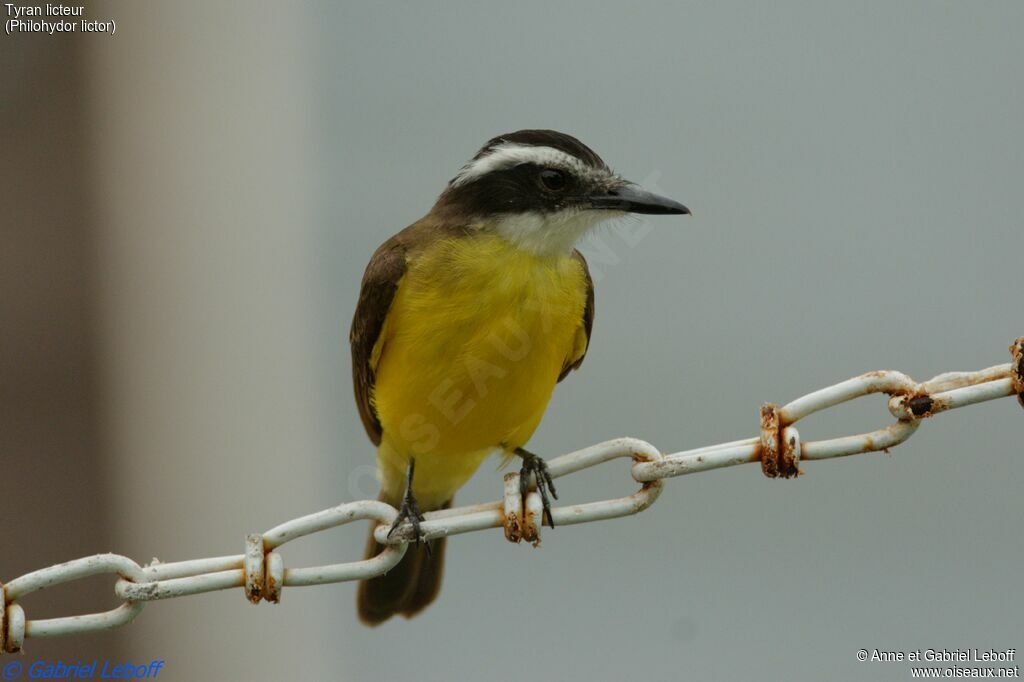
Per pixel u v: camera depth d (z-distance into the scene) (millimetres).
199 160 11914
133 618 6398
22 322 11656
